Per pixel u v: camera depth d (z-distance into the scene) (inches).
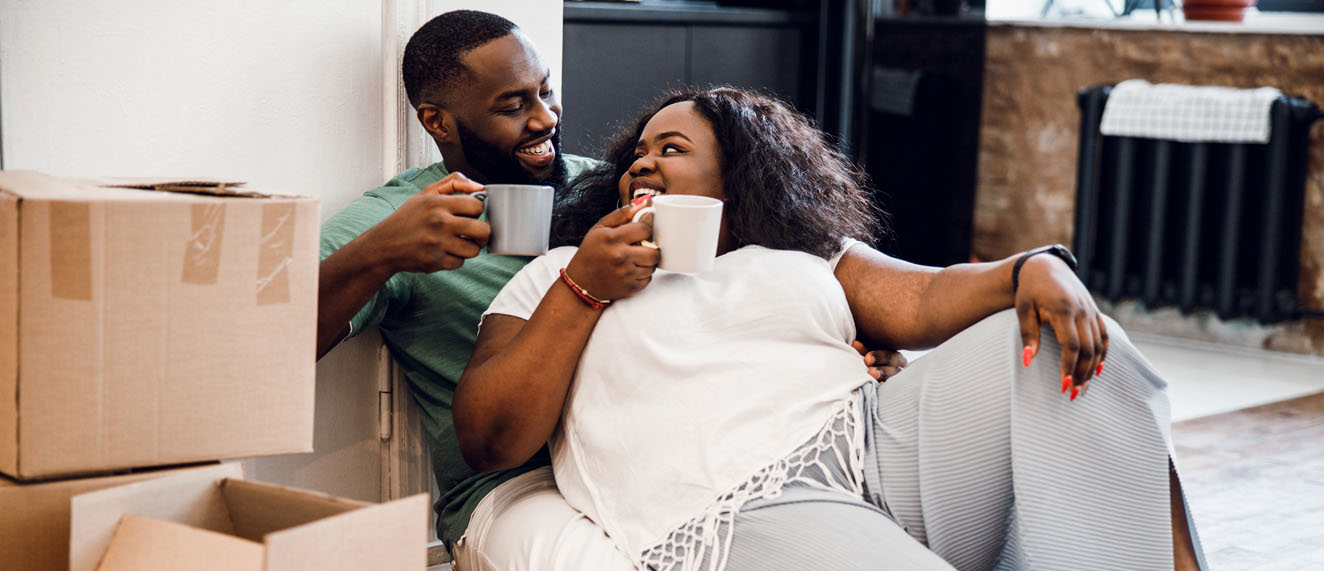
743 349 53.6
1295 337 151.5
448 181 55.4
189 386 43.3
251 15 64.2
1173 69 156.6
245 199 43.9
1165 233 157.5
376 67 68.9
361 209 64.2
